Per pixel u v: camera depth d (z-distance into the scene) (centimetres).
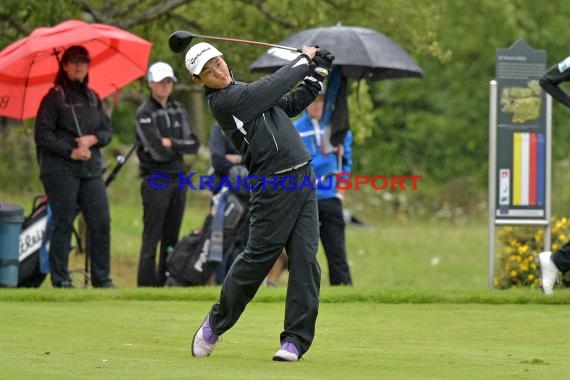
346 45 3272
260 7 4425
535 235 3466
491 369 1802
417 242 7050
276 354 1875
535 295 2803
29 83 3281
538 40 9456
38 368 1745
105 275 3142
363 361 1891
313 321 1900
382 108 9988
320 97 3216
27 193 6631
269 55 3400
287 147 1878
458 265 5834
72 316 2439
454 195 9231
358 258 6100
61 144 3042
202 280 3297
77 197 3114
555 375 1742
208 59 1884
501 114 3238
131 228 5825
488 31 9569
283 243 1889
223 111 1889
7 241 3225
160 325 2322
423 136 9875
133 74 3431
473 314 2558
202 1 4456
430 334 2248
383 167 9712
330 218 3234
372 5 4462
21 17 4162
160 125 3284
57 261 3105
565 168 6750
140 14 4272
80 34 3089
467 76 9919
